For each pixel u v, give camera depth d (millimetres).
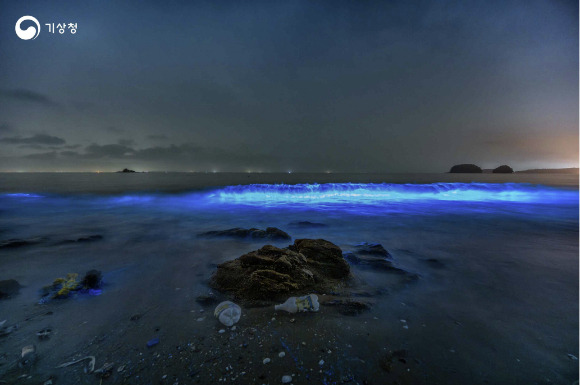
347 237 7559
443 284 4082
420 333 2742
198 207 14734
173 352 2443
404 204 15859
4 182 38312
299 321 2941
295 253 4539
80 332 2783
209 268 4859
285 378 2121
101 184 33406
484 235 7797
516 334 2744
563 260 5344
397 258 5477
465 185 24172
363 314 3102
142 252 5949
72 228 9016
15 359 2352
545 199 18156
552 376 2139
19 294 3762
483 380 2102
